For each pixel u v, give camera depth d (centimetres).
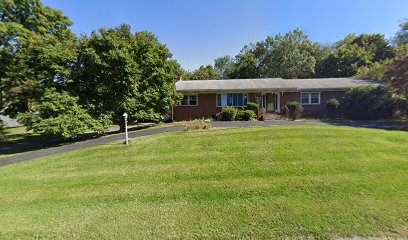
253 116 1619
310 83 2014
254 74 3766
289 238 269
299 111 1738
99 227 303
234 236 275
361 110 1564
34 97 1198
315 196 371
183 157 639
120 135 1160
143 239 274
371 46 3070
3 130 1791
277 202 355
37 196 427
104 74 1289
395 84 1352
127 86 1342
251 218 312
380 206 330
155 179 488
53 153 856
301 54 3394
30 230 301
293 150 634
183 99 1942
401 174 452
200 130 1025
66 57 1190
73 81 1270
